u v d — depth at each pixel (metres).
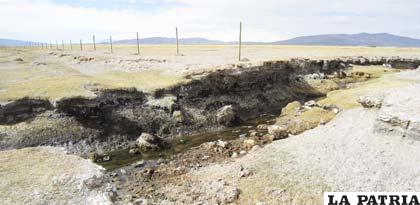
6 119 40.00
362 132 32.69
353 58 89.25
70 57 89.00
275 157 30.58
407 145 29.05
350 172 26.77
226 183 28.34
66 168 23.34
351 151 29.69
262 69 63.97
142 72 61.53
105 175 23.44
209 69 58.19
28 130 39.19
